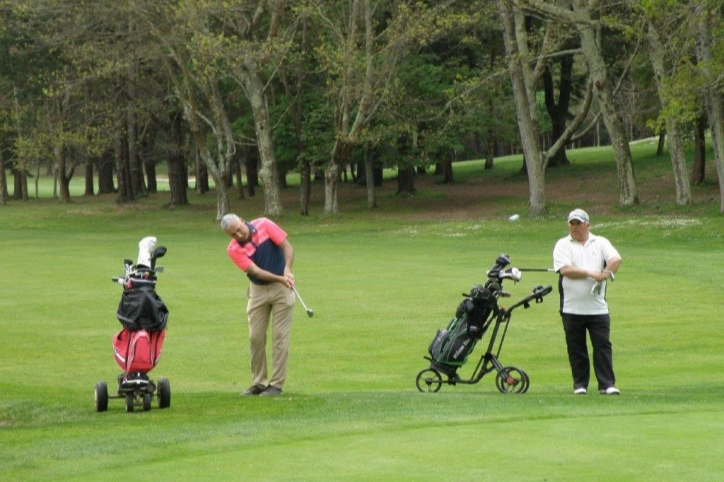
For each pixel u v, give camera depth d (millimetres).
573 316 14867
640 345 21609
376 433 10758
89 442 10938
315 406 13430
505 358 20484
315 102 74125
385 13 73312
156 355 13750
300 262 41750
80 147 91750
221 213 71938
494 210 69125
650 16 46531
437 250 46062
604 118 58500
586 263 14750
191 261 43531
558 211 61094
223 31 62781
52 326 26188
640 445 9656
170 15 61438
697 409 12109
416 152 74312
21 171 106812
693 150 92062
